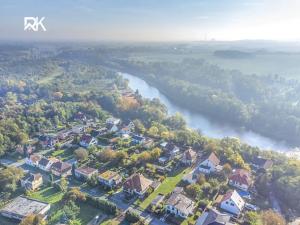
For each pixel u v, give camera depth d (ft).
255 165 479.00
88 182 411.34
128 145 537.24
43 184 409.08
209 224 316.19
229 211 362.53
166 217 346.74
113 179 409.69
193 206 360.89
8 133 538.88
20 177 410.31
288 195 388.78
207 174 439.63
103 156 477.77
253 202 388.78
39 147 527.40
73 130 601.62
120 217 343.87
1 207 351.87
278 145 629.10
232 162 470.39
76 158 481.05
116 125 634.02
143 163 467.93
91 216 343.05
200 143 536.42
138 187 387.75
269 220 331.77
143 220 333.83
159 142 548.31
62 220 327.88
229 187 415.03
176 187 402.93
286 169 433.89
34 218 315.58
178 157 495.41
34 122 618.44
